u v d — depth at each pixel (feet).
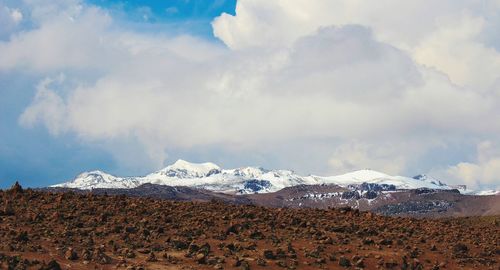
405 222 168.66
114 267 108.47
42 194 164.04
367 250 133.18
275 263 118.73
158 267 110.52
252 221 149.89
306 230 144.87
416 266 124.98
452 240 148.87
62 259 110.01
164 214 150.41
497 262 134.10
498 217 203.21
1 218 134.62
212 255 119.65
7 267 100.12
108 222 138.10
